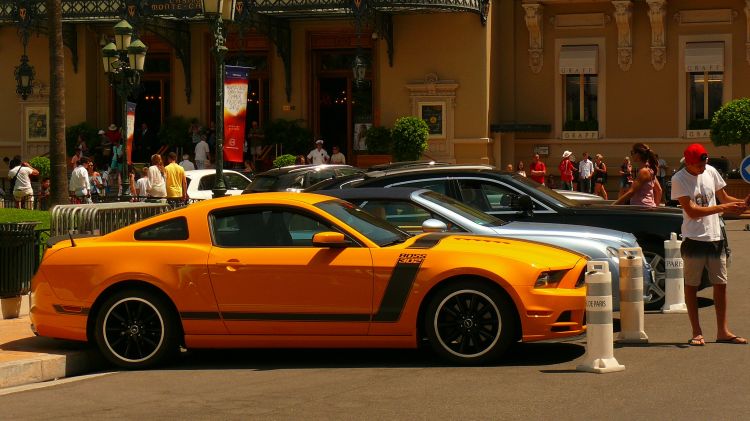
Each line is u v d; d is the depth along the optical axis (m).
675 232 15.23
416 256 11.38
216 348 12.50
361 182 15.76
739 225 31.78
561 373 10.80
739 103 35.91
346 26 38.59
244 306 11.62
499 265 11.19
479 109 37.66
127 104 26.92
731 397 9.51
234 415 9.38
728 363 11.12
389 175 15.70
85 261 11.95
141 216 19.41
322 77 39.19
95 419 9.42
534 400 9.55
